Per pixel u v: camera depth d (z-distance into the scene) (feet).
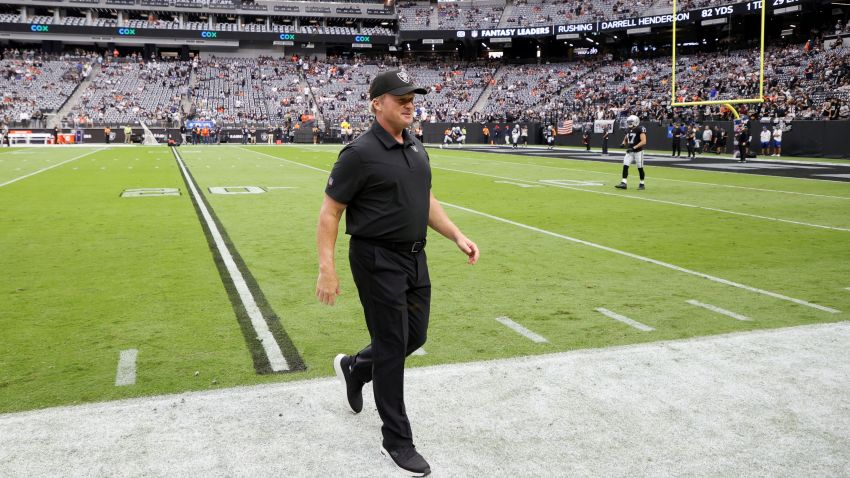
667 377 13.21
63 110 182.70
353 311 18.74
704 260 25.63
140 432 10.96
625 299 19.81
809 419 11.37
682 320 17.54
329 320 17.83
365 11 229.04
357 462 10.06
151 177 64.75
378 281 10.21
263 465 9.92
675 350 14.82
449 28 218.59
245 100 200.44
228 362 14.52
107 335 16.52
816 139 91.81
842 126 88.02
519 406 11.93
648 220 36.14
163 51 240.94
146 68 209.56
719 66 154.92
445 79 212.64
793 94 116.47
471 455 10.21
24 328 17.12
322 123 190.19
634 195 48.19
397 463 9.80
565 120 145.59
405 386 12.84
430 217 11.43
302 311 18.70
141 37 219.20
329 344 15.78
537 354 14.80
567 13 204.03
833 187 53.26
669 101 142.61
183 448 10.42
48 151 125.90
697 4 167.73
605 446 10.46
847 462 9.98
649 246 28.60
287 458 10.15
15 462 9.95
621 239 30.35
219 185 56.24
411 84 10.04
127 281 22.33
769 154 97.66
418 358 14.57
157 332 16.75
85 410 11.82
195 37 223.30
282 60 231.50
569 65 203.10
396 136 10.39
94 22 217.15
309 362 14.52
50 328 17.12
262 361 14.57
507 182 58.80
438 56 247.09
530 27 202.90
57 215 38.19
